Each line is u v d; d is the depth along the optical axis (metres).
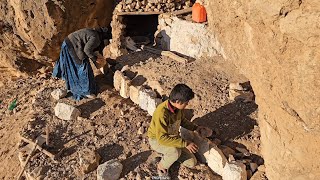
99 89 6.54
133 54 7.14
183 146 4.37
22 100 7.68
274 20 3.04
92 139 5.48
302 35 2.87
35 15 8.84
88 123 5.79
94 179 4.82
